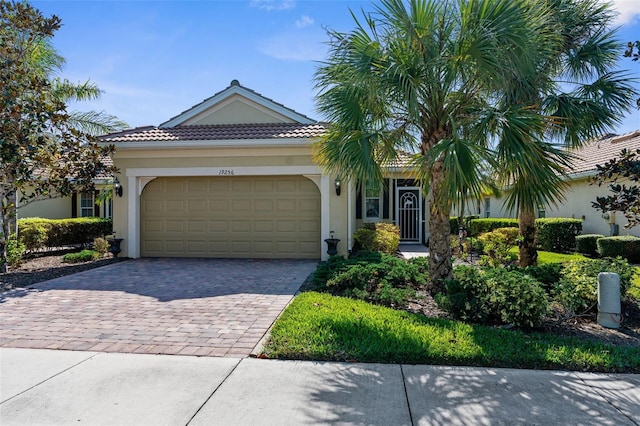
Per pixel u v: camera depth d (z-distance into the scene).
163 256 12.70
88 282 8.85
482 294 6.01
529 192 6.50
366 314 5.99
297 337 5.07
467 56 6.06
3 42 9.72
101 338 5.31
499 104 7.21
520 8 5.91
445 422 3.32
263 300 7.21
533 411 3.49
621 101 8.19
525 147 5.76
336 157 7.09
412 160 7.04
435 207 6.93
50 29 10.07
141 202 12.72
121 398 3.73
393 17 6.25
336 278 7.61
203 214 12.58
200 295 7.61
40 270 10.45
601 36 8.30
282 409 3.53
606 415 3.43
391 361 4.55
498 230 12.98
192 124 14.46
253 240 12.42
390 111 7.22
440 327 5.45
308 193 12.21
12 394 3.82
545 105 8.33
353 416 3.42
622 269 6.69
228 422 3.34
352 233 14.94
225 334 5.44
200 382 4.05
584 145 9.34
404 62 6.20
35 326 5.81
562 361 4.40
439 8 6.28
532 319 5.55
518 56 6.08
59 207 19.41
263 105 14.04
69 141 9.93
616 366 4.35
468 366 4.44
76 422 3.35
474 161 5.74
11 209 10.70
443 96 6.62
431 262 7.29
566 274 6.82
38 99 9.51
